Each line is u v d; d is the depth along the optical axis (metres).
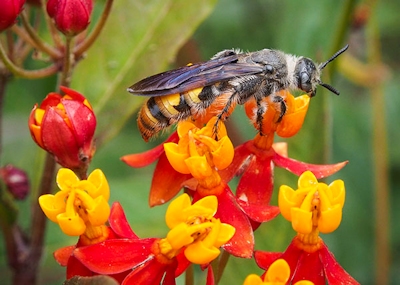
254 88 0.17
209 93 0.17
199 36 0.24
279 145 0.18
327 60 0.18
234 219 0.16
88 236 0.16
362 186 0.23
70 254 0.16
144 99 0.19
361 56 0.23
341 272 0.16
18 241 0.18
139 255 0.16
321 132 0.18
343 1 0.19
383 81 0.22
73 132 0.16
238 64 0.17
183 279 0.18
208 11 0.19
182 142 0.16
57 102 0.17
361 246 0.23
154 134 0.17
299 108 0.17
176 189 0.17
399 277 0.23
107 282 0.15
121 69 0.19
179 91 0.17
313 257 0.16
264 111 0.17
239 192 0.17
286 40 0.19
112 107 0.19
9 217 0.18
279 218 0.18
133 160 0.17
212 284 0.15
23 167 0.21
